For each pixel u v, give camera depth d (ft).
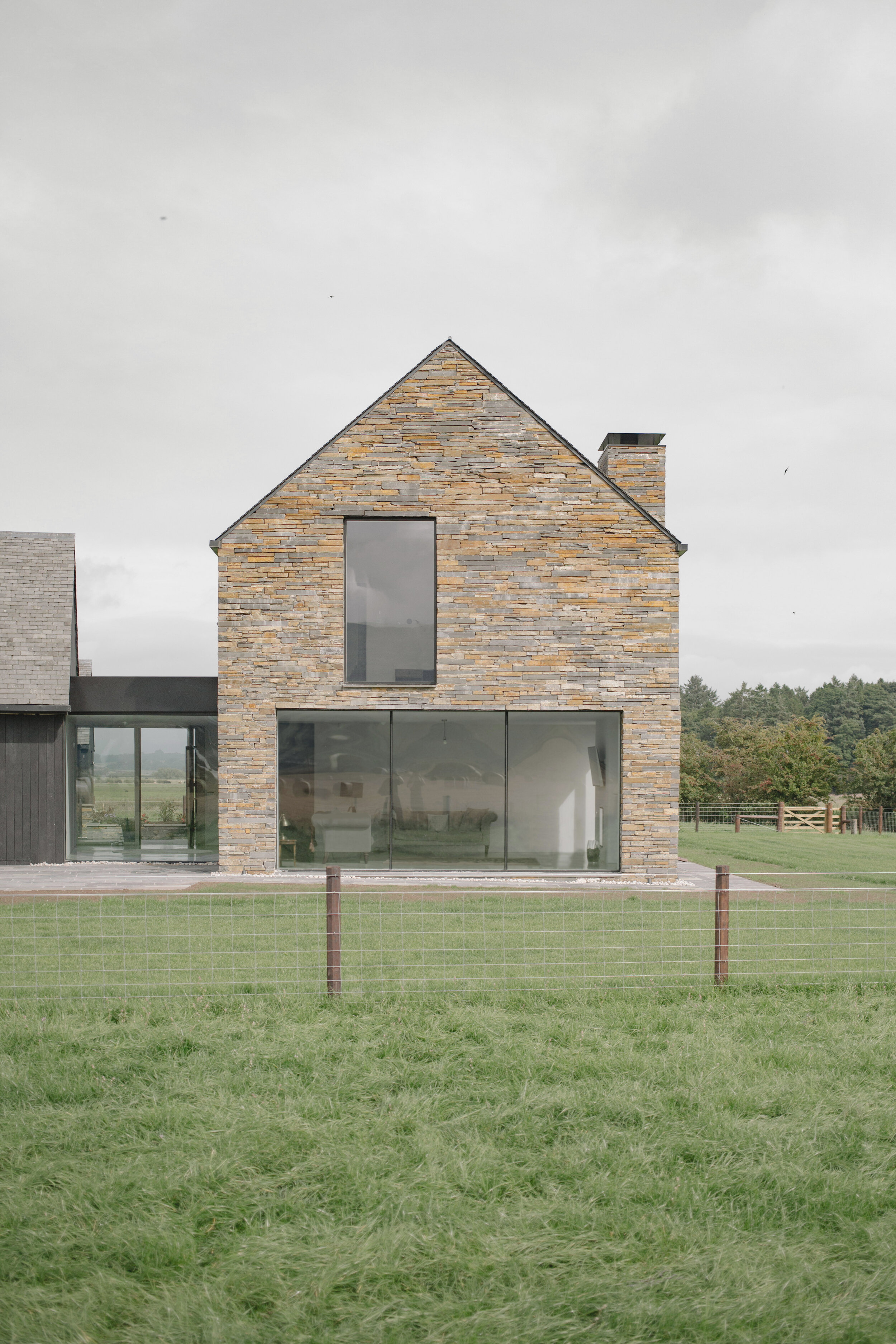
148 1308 11.25
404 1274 11.96
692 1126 16.30
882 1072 19.06
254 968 26.53
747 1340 10.69
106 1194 13.84
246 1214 13.47
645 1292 11.59
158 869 53.83
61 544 62.59
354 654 50.47
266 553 49.93
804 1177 14.47
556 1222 13.25
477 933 32.09
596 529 50.11
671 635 50.24
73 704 56.90
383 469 50.01
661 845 49.96
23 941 30.68
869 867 58.75
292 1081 18.07
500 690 50.06
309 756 50.78
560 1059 19.20
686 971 26.71
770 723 316.19
